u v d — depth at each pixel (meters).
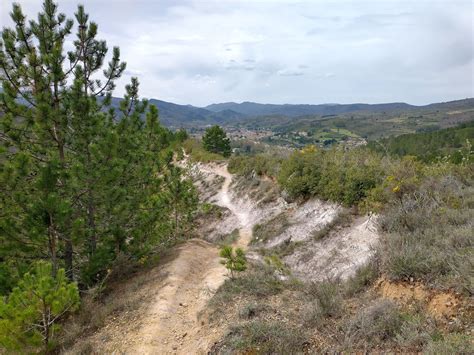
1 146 8.71
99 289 9.65
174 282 9.85
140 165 11.68
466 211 7.45
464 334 4.42
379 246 7.49
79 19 10.52
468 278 5.07
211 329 7.09
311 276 10.16
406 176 9.97
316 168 15.97
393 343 4.84
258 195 20.98
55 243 9.58
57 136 9.88
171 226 14.81
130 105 12.29
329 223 12.05
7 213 9.23
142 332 7.51
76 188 9.48
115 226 10.76
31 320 6.83
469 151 12.18
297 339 5.63
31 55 8.91
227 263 9.29
